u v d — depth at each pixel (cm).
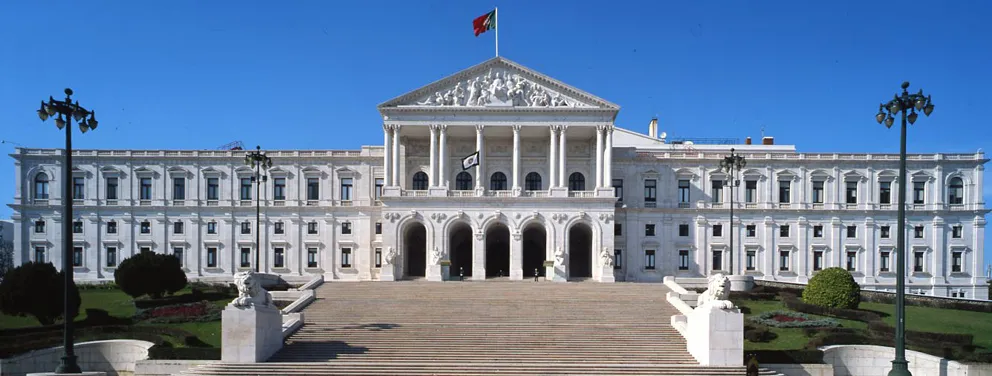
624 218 9300
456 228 8962
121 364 4641
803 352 4394
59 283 5225
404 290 6712
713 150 10581
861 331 5016
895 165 9362
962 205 9331
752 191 9419
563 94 8744
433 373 4000
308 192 9394
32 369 4438
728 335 4109
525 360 4281
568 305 5847
